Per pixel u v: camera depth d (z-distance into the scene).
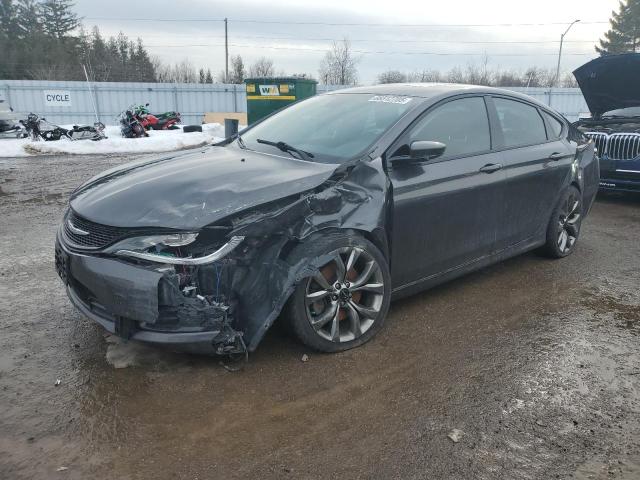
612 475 2.49
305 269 3.21
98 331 3.78
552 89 34.59
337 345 3.51
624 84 8.66
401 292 3.97
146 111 23.47
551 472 2.50
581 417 2.92
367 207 3.52
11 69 56.59
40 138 18.00
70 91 30.08
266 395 3.07
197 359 3.41
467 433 2.77
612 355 3.60
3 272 4.98
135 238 2.98
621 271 5.29
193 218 2.96
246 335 3.15
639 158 7.97
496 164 4.41
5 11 66.00
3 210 7.73
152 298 2.88
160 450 2.61
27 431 2.71
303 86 16.00
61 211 7.69
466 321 4.09
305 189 3.30
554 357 3.56
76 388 3.09
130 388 3.10
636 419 2.91
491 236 4.54
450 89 4.42
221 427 2.79
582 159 5.57
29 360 3.38
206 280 3.00
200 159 4.00
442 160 4.05
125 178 3.66
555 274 5.16
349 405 3.00
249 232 3.05
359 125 4.04
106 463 2.51
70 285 3.37
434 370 3.37
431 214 3.94
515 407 3.00
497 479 2.45
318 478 2.45
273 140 4.31
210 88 32.31
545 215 5.16
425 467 2.53
